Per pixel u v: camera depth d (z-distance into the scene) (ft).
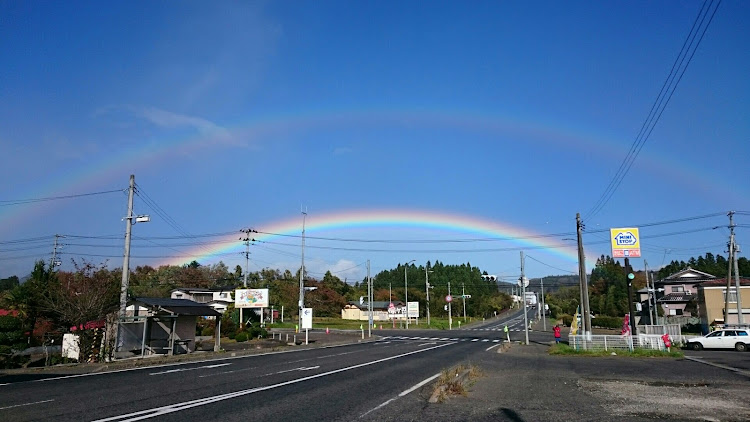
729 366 79.82
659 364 84.17
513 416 36.63
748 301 197.67
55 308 83.71
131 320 92.43
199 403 41.55
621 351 107.76
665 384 55.83
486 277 229.04
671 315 257.14
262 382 56.70
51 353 90.84
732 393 48.26
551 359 95.09
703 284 205.87
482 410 39.06
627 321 131.13
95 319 86.58
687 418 35.81
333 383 55.88
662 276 396.37
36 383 56.34
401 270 536.42
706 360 93.35
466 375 60.39
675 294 262.88
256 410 38.40
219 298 252.83
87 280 88.07
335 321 336.08
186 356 93.45
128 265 93.76
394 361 87.15
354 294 425.28
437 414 37.32
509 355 104.83
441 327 284.61
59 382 57.26
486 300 462.60
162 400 43.16
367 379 59.93
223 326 174.40
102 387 52.21
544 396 46.52
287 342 146.51
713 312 199.82
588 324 120.98
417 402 42.80
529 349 125.29
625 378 62.03
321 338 175.52
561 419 35.53
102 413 36.94
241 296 192.75
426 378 61.05
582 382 57.62
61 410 38.24
